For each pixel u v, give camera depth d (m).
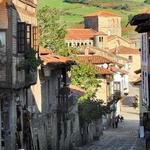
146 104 59.84
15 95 40.97
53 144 56.25
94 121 80.25
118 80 127.50
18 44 40.88
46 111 53.19
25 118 44.03
